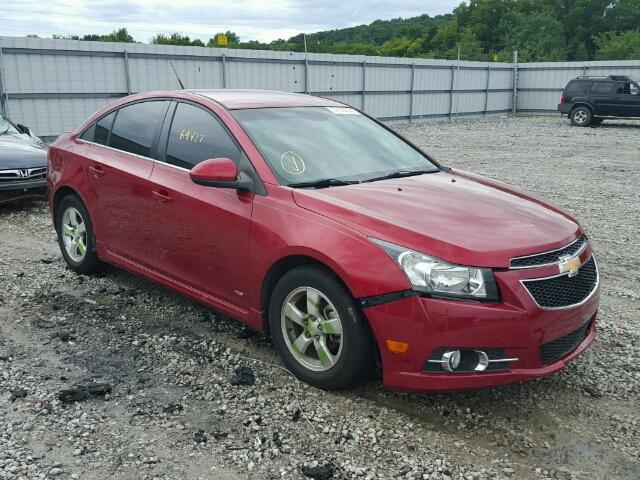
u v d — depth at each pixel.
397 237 3.46
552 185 12.16
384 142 5.02
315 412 3.61
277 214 3.92
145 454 3.17
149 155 4.97
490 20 91.44
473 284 3.30
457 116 33.59
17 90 16.70
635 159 16.36
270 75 24.02
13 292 5.48
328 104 5.27
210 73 21.84
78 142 5.79
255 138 4.35
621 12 88.25
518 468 3.15
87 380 3.94
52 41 17.20
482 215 3.78
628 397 3.89
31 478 2.95
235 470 3.06
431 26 94.06
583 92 27.31
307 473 3.04
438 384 3.36
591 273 3.86
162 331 4.72
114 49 18.84
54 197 6.04
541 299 3.40
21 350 4.35
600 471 3.14
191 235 4.48
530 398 3.84
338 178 4.29
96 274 5.96
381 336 3.44
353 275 3.46
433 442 3.35
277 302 3.96
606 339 4.79
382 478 3.04
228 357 4.29
